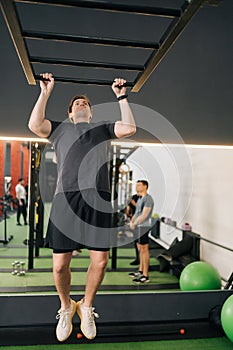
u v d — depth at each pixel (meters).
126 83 2.05
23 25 3.34
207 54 3.73
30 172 5.39
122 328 3.84
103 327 3.83
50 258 6.17
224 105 3.80
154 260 6.34
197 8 1.38
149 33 3.49
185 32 3.71
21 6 3.33
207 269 4.31
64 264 1.79
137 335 3.72
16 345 3.45
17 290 4.59
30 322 3.76
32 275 5.24
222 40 3.74
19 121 3.56
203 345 3.58
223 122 3.82
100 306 3.88
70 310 1.95
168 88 3.71
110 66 2.02
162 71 3.69
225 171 5.10
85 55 3.47
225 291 4.14
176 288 4.89
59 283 1.84
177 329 3.88
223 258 5.06
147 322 3.96
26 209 8.07
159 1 3.18
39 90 3.51
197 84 3.75
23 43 1.66
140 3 3.17
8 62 3.44
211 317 3.89
